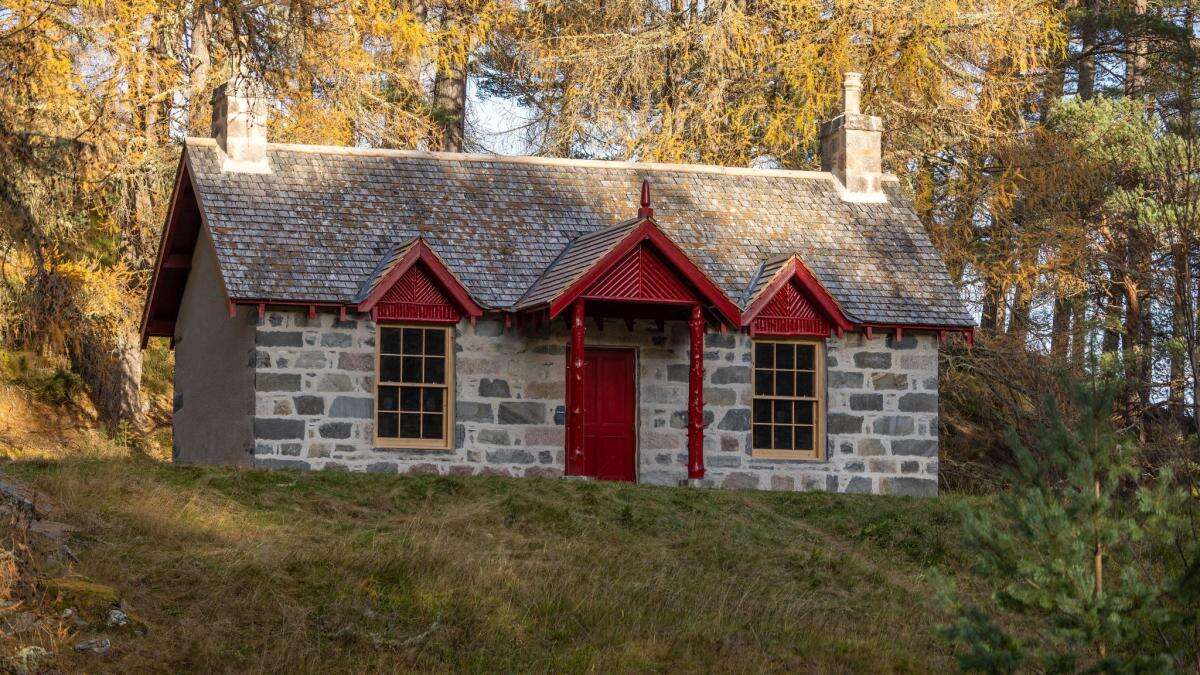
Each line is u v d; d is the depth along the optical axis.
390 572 15.91
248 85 19.22
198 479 19.41
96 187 29.58
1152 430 26.44
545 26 36.22
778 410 24.75
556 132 35.75
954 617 15.73
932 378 25.22
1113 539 12.55
